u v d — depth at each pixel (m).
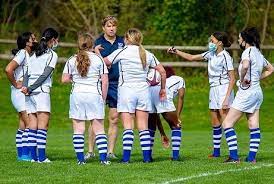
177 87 30.92
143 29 80.00
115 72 32.25
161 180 25.33
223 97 32.09
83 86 29.06
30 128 30.66
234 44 71.50
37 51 30.19
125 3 80.00
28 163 29.78
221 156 33.22
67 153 35.03
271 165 29.03
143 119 29.89
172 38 77.62
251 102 29.58
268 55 74.50
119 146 40.47
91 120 29.22
